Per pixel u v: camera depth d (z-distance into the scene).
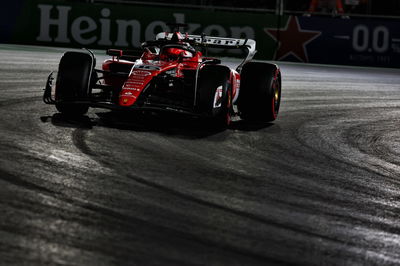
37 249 14.44
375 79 64.44
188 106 30.38
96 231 15.83
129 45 75.88
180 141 27.25
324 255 15.60
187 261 14.48
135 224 16.56
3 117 28.94
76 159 22.53
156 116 32.31
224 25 77.19
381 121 38.06
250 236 16.44
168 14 76.25
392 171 25.22
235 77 31.48
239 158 25.22
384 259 15.64
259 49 77.94
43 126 27.59
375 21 78.19
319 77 62.44
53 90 39.56
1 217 16.14
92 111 31.97
